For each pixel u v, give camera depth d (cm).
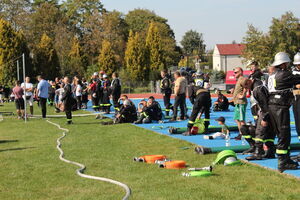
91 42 7131
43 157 1018
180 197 657
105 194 692
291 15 5397
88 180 788
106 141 1255
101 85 2314
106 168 884
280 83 784
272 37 5450
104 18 7262
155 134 1365
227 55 9031
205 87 1316
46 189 735
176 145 1148
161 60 6253
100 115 1989
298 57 922
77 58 6150
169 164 868
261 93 864
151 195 674
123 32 8306
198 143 1166
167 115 1886
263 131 910
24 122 1892
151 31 6266
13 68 4984
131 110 1731
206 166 870
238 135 1209
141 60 6047
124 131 1466
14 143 1266
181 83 1703
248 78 1069
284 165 798
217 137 1246
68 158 995
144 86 5078
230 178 768
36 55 5831
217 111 2212
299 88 944
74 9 8056
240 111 1140
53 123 1800
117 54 7212
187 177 784
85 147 1154
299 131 958
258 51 5516
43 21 7419
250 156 920
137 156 1007
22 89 2041
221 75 5878
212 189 697
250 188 701
